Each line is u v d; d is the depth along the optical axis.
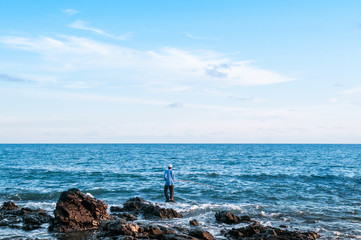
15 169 42.28
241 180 30.14
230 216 14.52
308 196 21.48
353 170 42.78
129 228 11.88
